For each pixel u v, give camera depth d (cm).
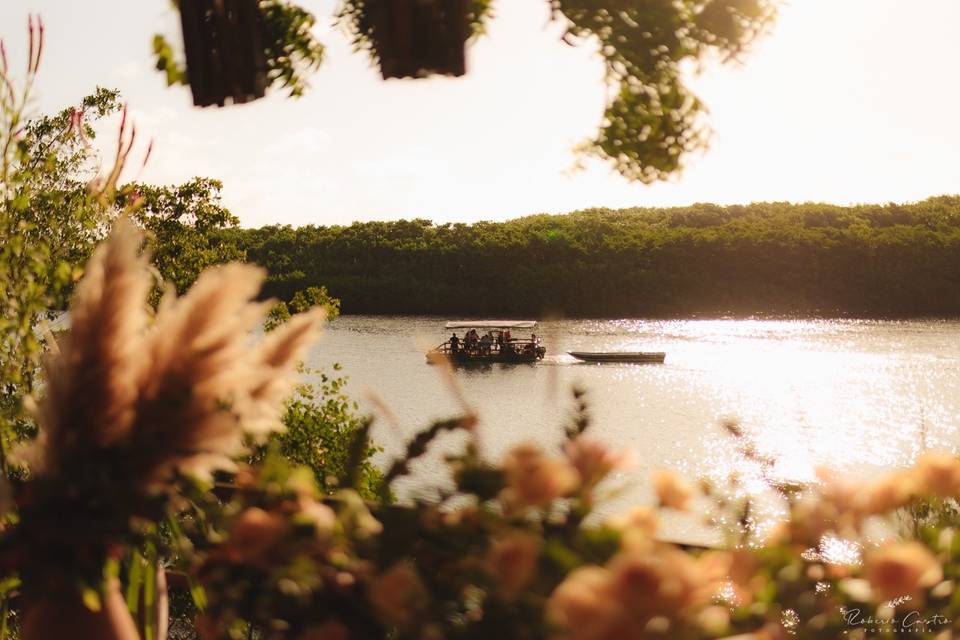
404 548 116
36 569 132
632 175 188
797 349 7950
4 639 176
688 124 183
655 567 91
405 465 124
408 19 175
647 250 10069
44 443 135
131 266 133
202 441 131
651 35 178
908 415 4969
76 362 131
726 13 177
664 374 6562
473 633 104
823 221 10288
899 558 102
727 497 121
